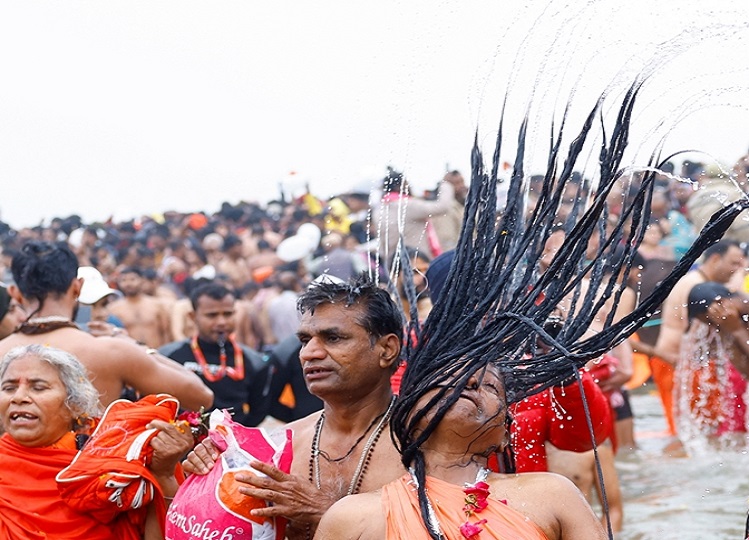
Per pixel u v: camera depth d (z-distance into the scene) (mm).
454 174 6312
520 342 3424
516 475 2955
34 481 3799
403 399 2996
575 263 3445
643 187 3529
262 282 15586
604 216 3592
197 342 7262
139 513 3799
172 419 3818
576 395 4547
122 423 3750
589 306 3580
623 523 6480
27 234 23703
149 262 18094
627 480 7555
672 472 7645
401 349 3482
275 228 20781
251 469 3340
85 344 4914
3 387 3893
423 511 2795
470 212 3516
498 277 3455
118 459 3688
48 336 4910
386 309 3416
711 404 8055
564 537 2857
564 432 4684
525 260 3680
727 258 7742
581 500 2895
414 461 2947
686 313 8070
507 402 3408
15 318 6215
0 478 3799
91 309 6980
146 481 3721
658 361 8617
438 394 2928
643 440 8781
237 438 3430
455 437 2930
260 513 3291
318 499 3350
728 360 7945
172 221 25859
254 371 7277
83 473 3680
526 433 4699
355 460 3430
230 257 17844
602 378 6133
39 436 3846
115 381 4949
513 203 3541
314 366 3387
